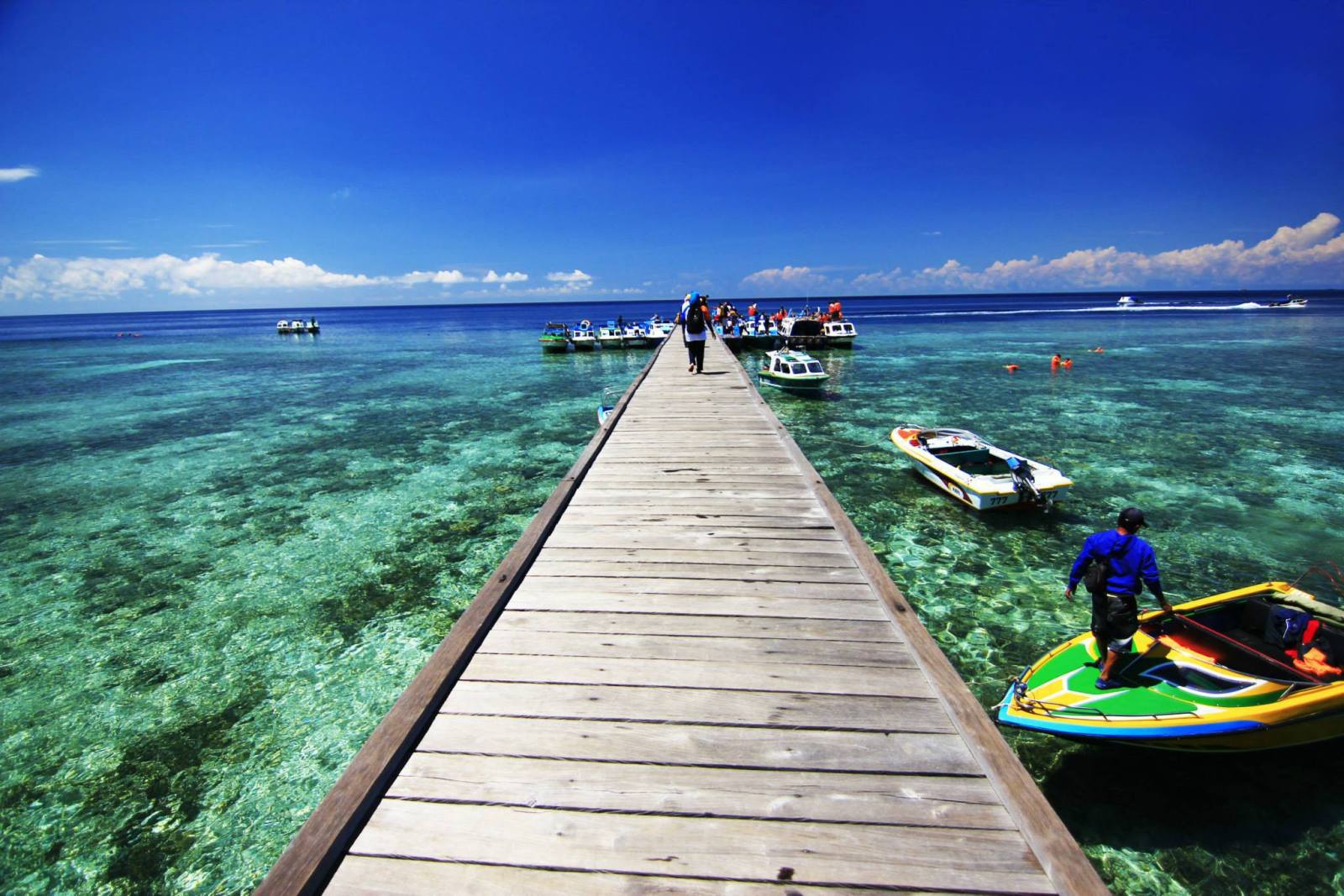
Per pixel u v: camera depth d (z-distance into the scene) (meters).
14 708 6.54
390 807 2.59
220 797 5.38
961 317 85.56
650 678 3.43
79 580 9.38
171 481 14.40
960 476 11.19
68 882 4.62
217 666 7.23
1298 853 4.47
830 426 18.38
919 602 8.13
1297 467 13.78
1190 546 9.77
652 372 15.28
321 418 21.61
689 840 2.43
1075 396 22.77
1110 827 4.70
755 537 5.32
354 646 7.59
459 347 53.81
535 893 2.22
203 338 78.31
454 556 10.00
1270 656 5.14
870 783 2.69
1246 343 41.91
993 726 2.92
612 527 5.57
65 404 25.98
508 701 3.25
